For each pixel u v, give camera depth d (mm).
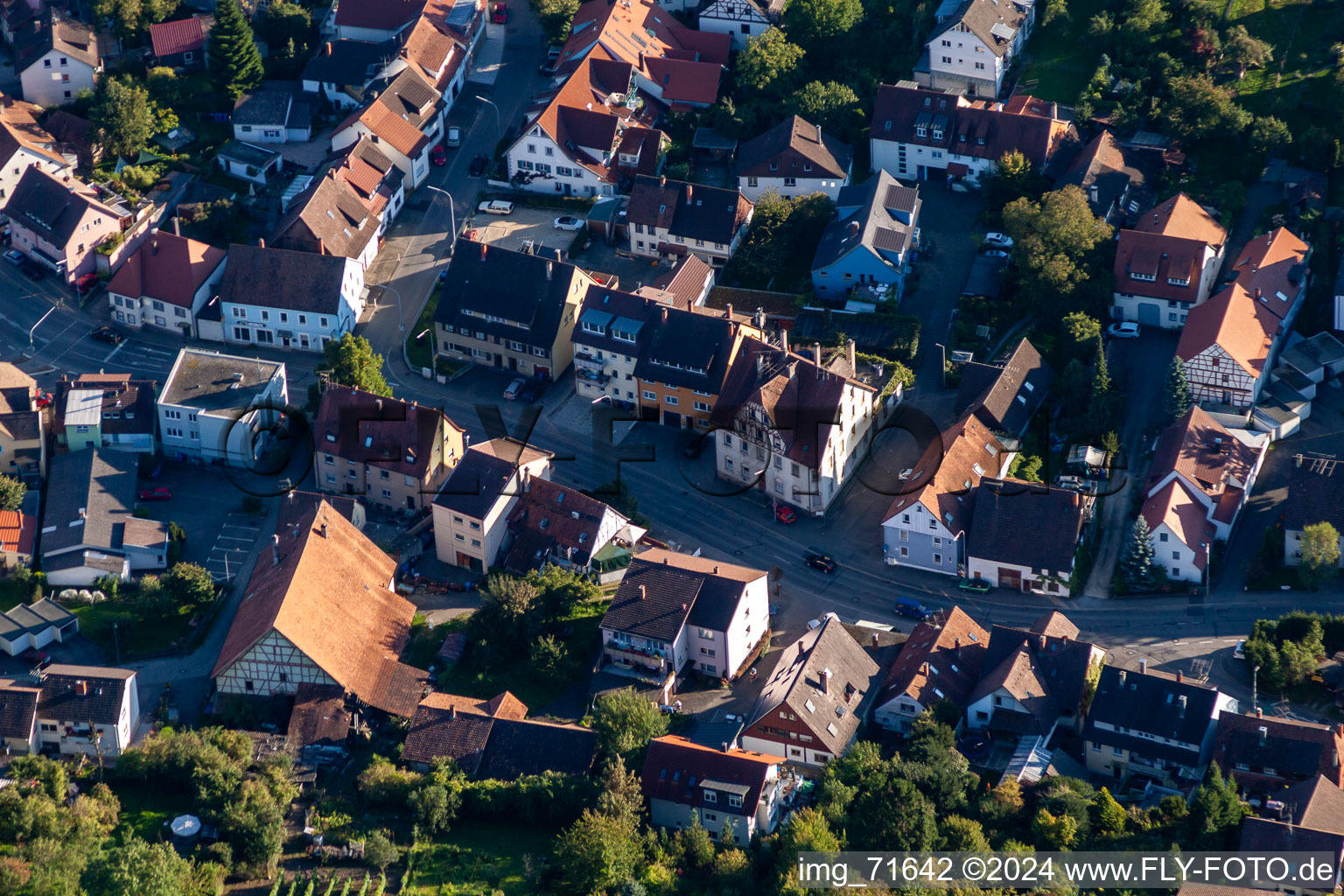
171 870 148750
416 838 159000
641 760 164625
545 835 161125
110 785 165750
